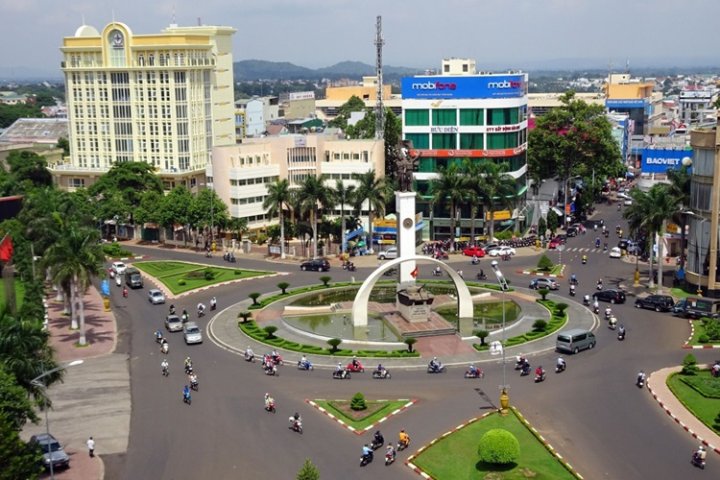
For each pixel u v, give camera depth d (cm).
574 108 18138
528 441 6469
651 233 11594
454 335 9688
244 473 6009
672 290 11662
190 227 16200
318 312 10850
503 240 15500
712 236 10912
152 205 16262
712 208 10862
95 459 6309
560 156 17875
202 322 10612
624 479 5769
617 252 14200
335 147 17288
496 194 15162
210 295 12200
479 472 5912
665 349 8938
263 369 8569
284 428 6875
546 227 16325
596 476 5819
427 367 8506
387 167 18475
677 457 6131
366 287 9912
